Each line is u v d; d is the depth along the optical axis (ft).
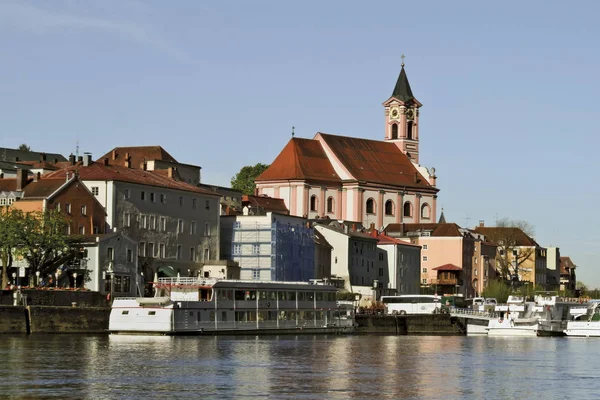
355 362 556.10
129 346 596.29
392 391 442.50
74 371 474.49
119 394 416.87
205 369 496.64
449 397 430.20
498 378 496.64
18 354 535.19
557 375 513.04
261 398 415.23
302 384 455.22
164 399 408.87
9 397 404.98
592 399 431.43
